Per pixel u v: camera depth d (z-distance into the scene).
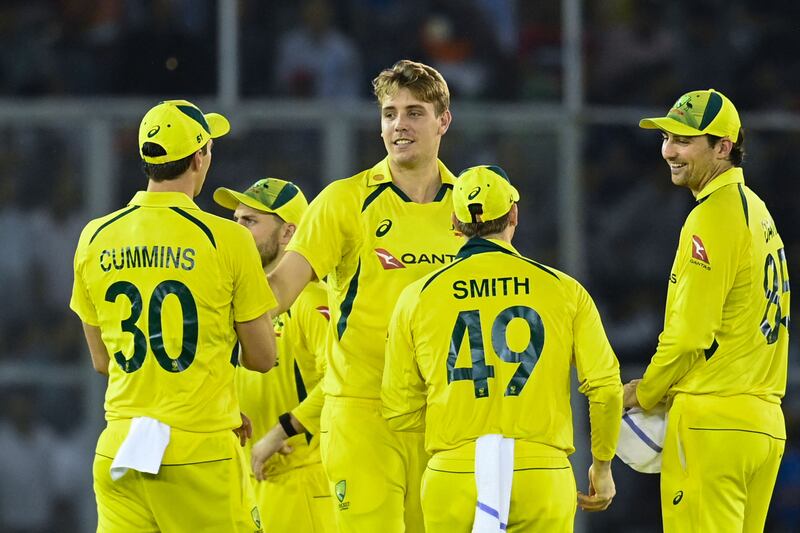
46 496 34.91
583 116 36.00
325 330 20.16
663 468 18.38
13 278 35.09
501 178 16.95
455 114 35.66
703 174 18.20
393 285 18.52
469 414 16.28
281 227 20.97
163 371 16.25
